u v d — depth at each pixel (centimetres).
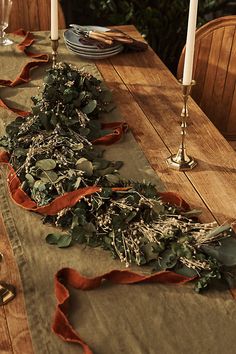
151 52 202
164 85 181
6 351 95
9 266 112
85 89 162
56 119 146
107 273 106
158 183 135
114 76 186
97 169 133
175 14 305
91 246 115
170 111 166
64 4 309
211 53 203
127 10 301
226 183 136
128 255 112
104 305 103
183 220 120
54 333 97
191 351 95
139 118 162
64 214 120
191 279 107
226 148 149
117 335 97
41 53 199
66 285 107
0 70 188
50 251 115
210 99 210
